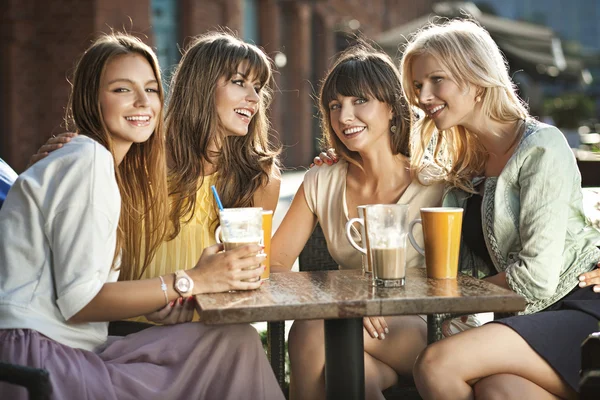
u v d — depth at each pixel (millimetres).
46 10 9469
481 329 2240
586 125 20688
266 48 17906
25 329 2098
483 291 2053
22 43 9328
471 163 2787
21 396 2016
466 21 2674
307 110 20719
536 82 17625
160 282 2152
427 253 2287
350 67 2775
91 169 2152
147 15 10352
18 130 9445
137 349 2236
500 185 2549
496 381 2176
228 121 2938
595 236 2557
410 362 2621
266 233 2295
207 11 13445
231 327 2213
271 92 3350
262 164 3037
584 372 1878
